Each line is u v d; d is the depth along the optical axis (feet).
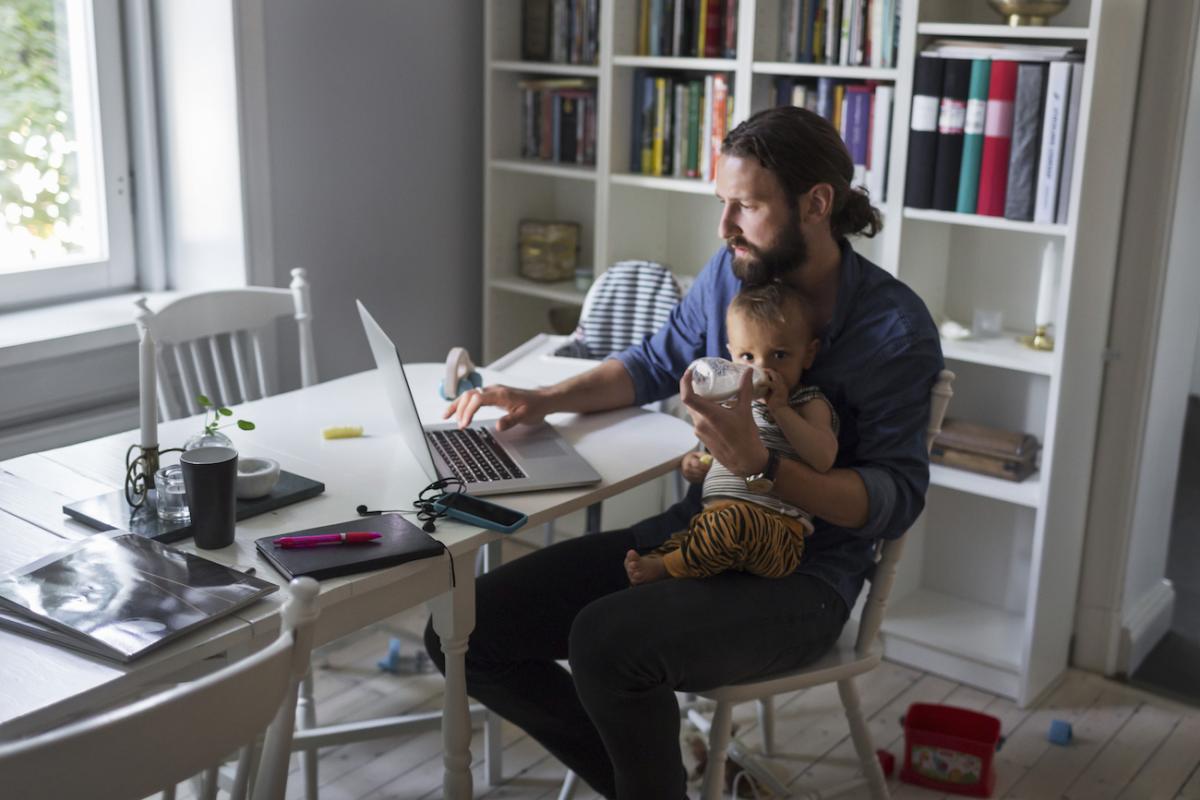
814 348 6.37
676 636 5.71
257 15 9.41
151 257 10.05
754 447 5.76
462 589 5.66
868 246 9.47
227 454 5.37
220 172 9.65
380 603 5.33
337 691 8.94
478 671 6.78
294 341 10.44
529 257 11.55
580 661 5.76
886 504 6.02
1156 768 8.41
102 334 8.88
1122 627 9.67
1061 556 9.20
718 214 10.98
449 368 7.60
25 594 4.68
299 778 7.91
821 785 8.04
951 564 10.38
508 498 6.04
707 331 7.17
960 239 9.73
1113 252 8.68
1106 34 8.29
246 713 3.84
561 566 6.82
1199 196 9.14
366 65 10.53
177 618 4.57
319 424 7.04
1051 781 8.21
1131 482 9.30
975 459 9.30
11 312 9.24
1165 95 8.46
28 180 9.32
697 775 8.07
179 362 7.92
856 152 9.26
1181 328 9.55
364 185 10.77
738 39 9.61
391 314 11.32
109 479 6.15
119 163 9.78
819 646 6.23
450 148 11.55
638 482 6.45
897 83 8.81
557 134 11.21
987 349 9.04
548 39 11.11
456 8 11.28
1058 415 8.66
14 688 4.18
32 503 5.80
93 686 4.21
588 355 9.61
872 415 6.27
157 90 9.77
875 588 6.40
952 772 7.98
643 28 10.38
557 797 7.86
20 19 9.03
